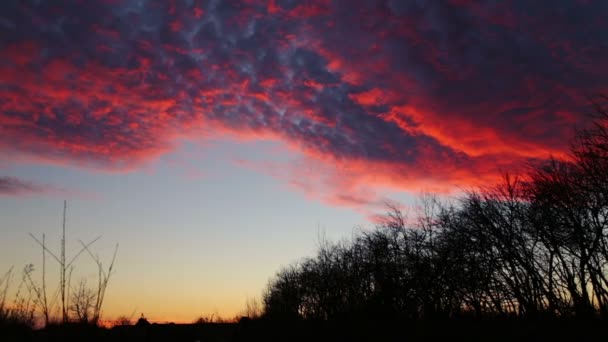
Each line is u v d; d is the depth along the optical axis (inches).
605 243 778.8
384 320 1149.1
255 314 2322.8
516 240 947.3
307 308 1676.9
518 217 961.5
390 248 1194.6
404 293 1127.6
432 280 1077.8
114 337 313.3
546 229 876.0
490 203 1021.8
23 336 286.5
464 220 1074.1
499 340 876.6
